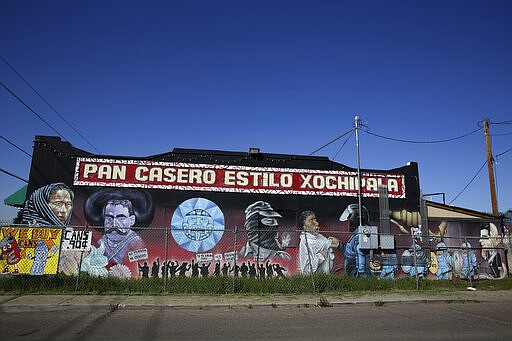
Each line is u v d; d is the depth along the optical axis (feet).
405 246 59.41
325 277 47.91
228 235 55.01
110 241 52.54
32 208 51.93
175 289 42.32
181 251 53.57
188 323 28.96
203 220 54.85
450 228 62.49
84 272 48.49
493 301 41.50
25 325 27.53
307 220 57.26
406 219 60.44
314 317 31.96
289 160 58.54
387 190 60.54
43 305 33.76
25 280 41.39
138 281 44.62
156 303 35.70
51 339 23.72
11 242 41.55
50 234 42.45
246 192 56.54
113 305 34.50
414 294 43.91
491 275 62.80
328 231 57.26
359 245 57.31
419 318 31.96
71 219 52.44
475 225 63.62
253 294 41.81
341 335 25.73
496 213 74.13
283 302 37.55
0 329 26.27
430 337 25.39
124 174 54.39
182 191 55.16
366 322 30.09
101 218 52.95
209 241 54.44
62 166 53.47
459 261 61.72
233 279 43.01
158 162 55.36
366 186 60.13
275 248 55.62
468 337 25.48
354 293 43.75
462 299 41.55
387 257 58.49
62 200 52.70
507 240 65.57
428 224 61.57
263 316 32.19
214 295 40.83
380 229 59.06
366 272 57.31
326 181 58.95
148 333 25.57
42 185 52.70
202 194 55.47
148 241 53.31
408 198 61.11
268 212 56.54
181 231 54.08
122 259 52.31
